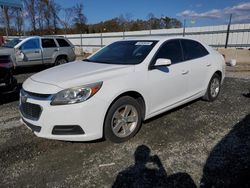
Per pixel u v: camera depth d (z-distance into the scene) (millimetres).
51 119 3156
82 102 3154
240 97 6094
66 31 38938
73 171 2982
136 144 3615
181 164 3078
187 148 3482
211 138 3791
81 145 3600
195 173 2885
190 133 3975
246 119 4570
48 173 2953
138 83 3701
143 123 4355
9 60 5758
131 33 21219
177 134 3938
